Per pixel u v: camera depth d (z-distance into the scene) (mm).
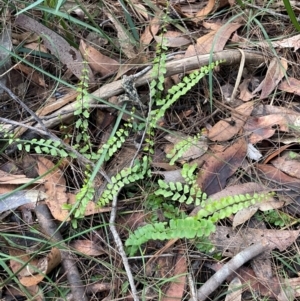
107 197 463
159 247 463
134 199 485
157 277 448
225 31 565
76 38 578
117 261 454
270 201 476
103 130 522
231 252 458
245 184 483
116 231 452
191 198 465
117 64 541
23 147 501
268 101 542
